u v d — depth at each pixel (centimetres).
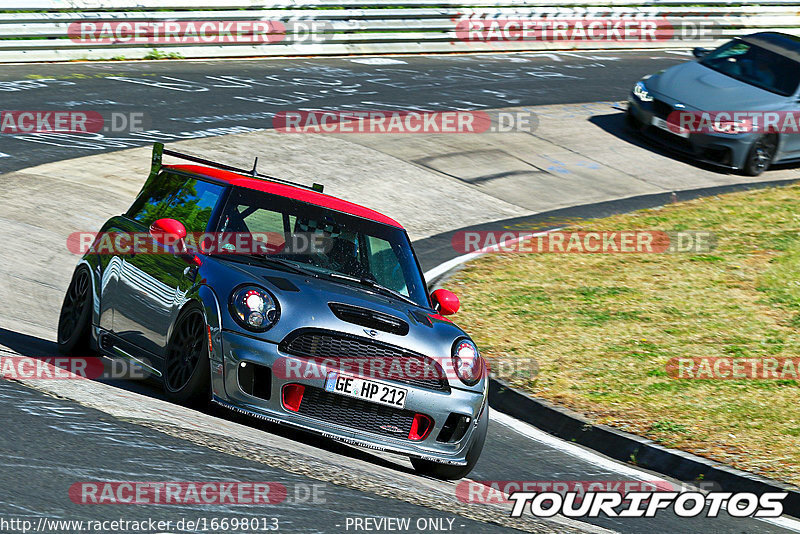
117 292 2548
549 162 6278
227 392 2123
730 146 6297
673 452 2695
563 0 9444
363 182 5481
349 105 6750
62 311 2827
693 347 3669
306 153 5716
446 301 2522
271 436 2170
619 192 5962
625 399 3103
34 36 6669
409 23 8550
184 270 2317
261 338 2106
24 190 4512
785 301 4278
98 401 2088
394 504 1827
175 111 6066
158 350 2341
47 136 5322
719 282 4500
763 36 6931
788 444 2795
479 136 6506
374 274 2481
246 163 5366
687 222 5434
